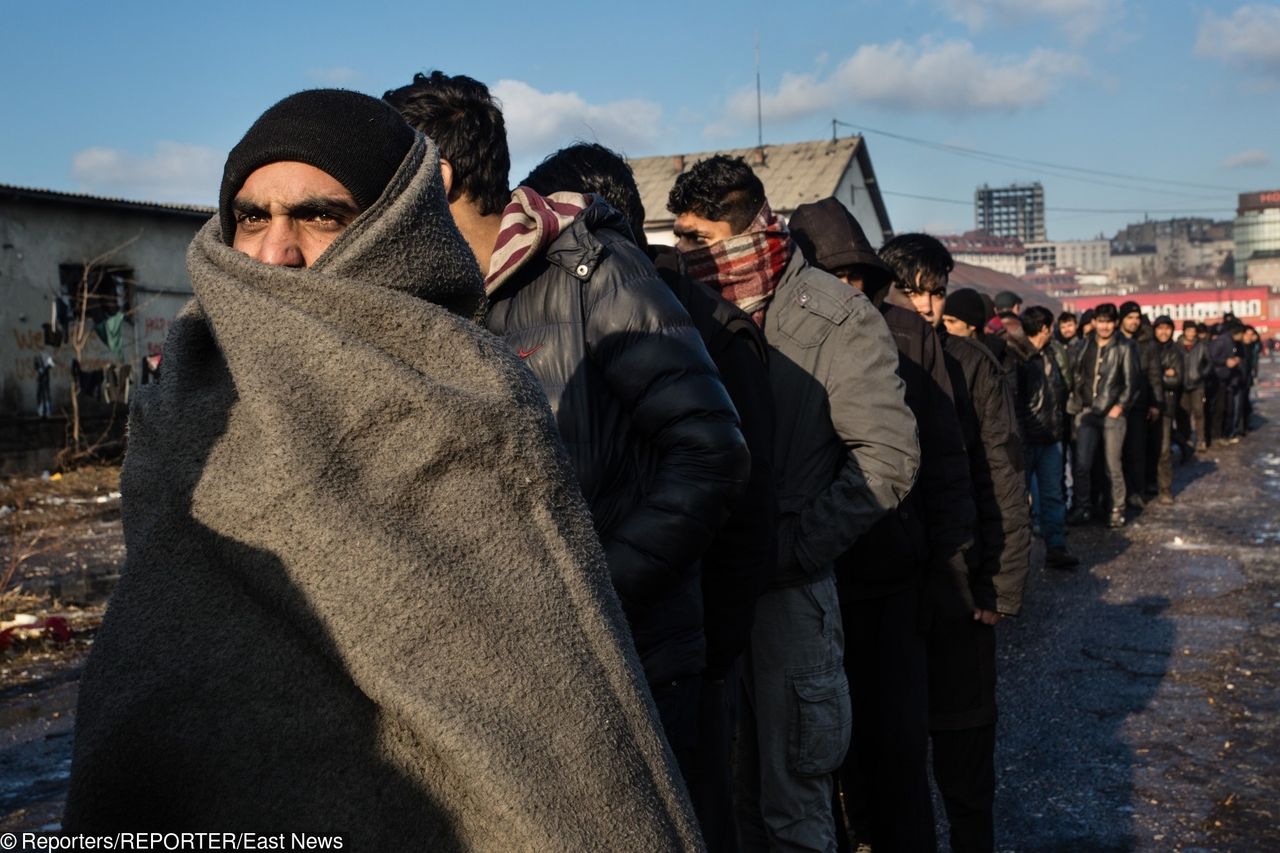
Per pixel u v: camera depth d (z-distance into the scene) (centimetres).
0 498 1331
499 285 183
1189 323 1783
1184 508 1143
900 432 273
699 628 189
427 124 194
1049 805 404
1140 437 1142
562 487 106
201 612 94
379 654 91
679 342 180
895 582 299
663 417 176
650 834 100
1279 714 493
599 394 180
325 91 111
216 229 111
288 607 91
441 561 95
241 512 92
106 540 1108
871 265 325
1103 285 17638
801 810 276
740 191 284
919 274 379
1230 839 372
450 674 93
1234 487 1303
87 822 93
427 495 97
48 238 1695
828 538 269
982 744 325
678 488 172
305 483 92
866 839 349
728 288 285
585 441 179
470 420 98
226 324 96
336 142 106
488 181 197
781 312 284
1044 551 912
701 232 289
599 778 98
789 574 271
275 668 93
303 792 92
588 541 108
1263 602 706
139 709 92
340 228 108
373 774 92
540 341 181
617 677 104
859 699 303
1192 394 1656
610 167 265
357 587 91
